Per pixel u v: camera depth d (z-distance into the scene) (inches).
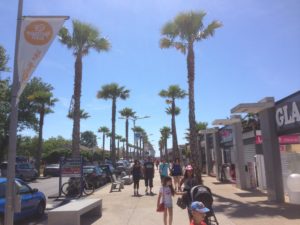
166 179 420.2
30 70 349.4
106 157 3927.2
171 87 2028.8
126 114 2827.3
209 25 960.9
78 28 996.6
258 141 856.3
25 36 352.8
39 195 547.8
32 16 355.9
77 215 432.1
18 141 2218.3
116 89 1953.7
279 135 599.8
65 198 790.5
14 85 352.2
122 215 530.0
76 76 968.3
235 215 493.7
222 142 1160.2
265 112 631.8
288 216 471.2
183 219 481.4
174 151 1988.2
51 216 432.5
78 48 997.2
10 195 336.5
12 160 342.3
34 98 1982.0
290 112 543.8
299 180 585.3
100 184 1127.0
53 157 2834.6
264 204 585.3
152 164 836.6
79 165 832.3
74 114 946.1
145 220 486.0
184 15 952.3
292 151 681.6
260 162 832.3
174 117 2026.3
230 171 1032.8
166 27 980.6
